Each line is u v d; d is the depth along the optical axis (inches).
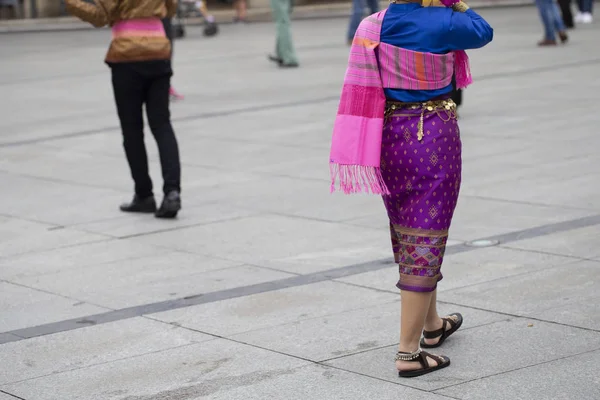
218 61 956.6
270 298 297.6
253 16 1626.5
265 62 930.7
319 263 332.2
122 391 234.2
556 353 244.1
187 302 298.2
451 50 230.8
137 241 372.5
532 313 273.6
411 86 228.8
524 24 1175.0
